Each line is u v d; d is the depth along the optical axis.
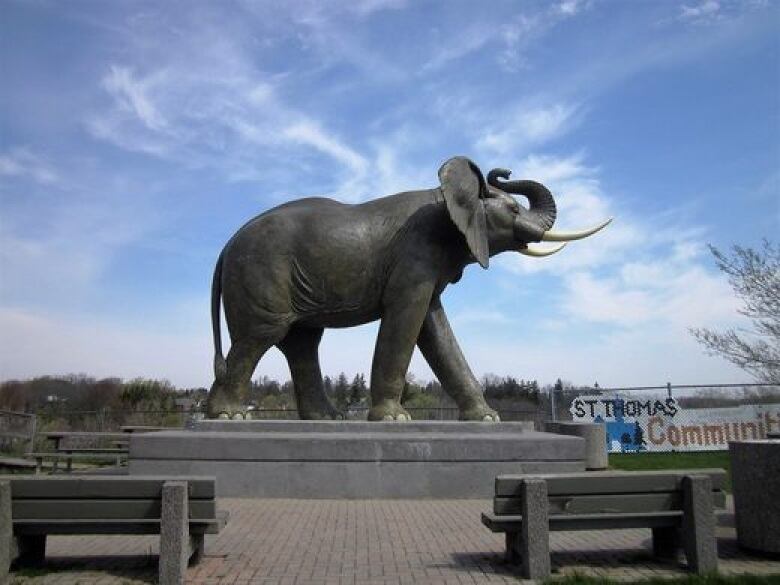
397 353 9.76
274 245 9.91
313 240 9.87
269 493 8.47
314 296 9.91
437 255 10.02
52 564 5.14
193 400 32.78
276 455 8.54
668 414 17.44
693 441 17.25
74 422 24.61
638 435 17.48
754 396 17.77
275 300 9.82
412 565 5.13
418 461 8.56
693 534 4.94
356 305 9.99
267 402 29.55
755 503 5.47
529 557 4.75
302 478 8.50
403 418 9.62
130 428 15.05
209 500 4.80
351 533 6.29
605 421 17.72
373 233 9.98
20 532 4.83
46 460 15.58
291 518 7.05
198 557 5.09
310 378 11.08
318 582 4.66
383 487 8.48
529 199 11.16
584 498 4.96
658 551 5.41
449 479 8.54
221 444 8.58
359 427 9.20
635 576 4.84
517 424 9.49
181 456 8.55
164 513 4.62
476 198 10.13
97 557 5.40
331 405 11.17
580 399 17.95
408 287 9.83
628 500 5.02
